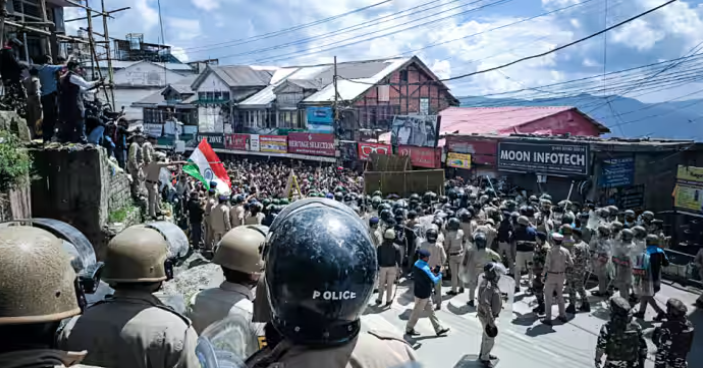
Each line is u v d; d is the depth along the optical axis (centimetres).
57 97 948
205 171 1418
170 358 274
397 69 3647
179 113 4625
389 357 162
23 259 165
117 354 267
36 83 1026
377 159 2580
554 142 1925
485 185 2203
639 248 958
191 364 281
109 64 1706
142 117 4709
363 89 3506
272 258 161
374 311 1015
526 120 2869
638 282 953
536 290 989
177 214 1616
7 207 705
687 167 1558
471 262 1043
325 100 3516
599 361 609
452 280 1125
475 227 1227
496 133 2580
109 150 1314
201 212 1364
